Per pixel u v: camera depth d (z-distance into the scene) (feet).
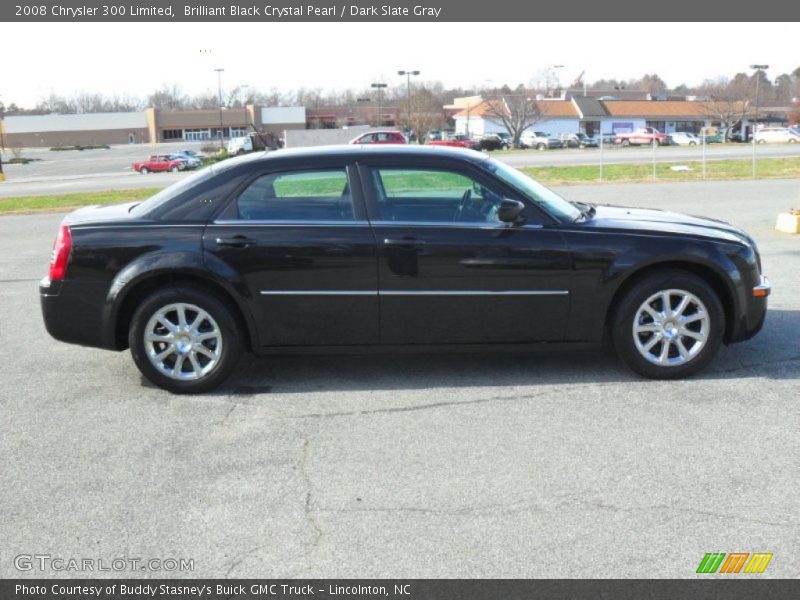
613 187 66.33
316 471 12.70
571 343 16.61
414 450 13.39
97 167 201.98
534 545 10.32
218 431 14.56
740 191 59.88
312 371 18.01
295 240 16.19
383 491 11.94
